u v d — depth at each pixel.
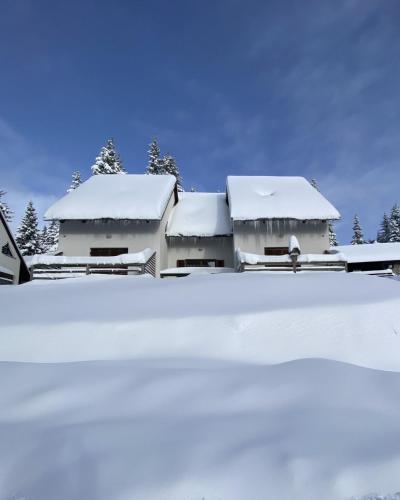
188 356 4.12
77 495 1.89
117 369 3.62
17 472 2.09
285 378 3.27
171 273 17.44
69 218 16.55
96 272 14.09
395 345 4.28
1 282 15.73
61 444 2.32
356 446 2.21
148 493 1.88
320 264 13.89
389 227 53.88
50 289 7.43
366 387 3.09
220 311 4.88
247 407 2.78
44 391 3.15
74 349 4.33
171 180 20.84
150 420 2.60
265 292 5.97
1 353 4.32
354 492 1.89
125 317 4.82
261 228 17.61
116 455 2.17
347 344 4.29
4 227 16.05
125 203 17.39
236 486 1.91
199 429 2.45
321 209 17.19
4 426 2.61
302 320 4.61
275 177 22.52
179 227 19.08
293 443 2.24
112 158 34.66
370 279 6.94
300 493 1.87
